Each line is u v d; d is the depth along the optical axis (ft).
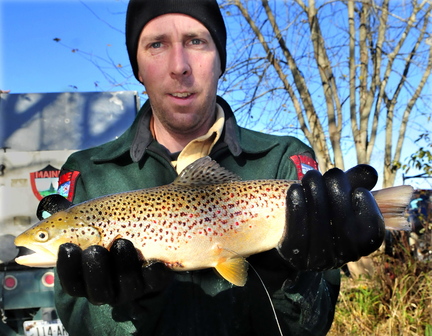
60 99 5.08
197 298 2.09
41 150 4.90
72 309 2.15
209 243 1.98
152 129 2.35
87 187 2.29
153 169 2.28
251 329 2.11
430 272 5.50
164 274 1.82
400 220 1.93
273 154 2.32
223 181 2.08
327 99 8.38
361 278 6.36
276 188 2.05
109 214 1.99
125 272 1.74
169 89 2.11
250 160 2.31
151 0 2.17
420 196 6.17
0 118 4.94
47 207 2.13
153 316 1.93
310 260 1.75
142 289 1.78
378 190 1.96
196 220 1.98
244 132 2.45
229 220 1.99
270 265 1.98
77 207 2.02
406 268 5.62
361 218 1.75
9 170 4.78
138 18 2.21
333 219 1.74
